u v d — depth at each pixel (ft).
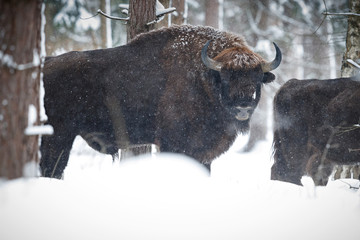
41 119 50.11
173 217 44.04
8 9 44.93
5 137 45.32
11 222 37.50
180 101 81.61
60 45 198.18
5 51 44.93
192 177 65.82
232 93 75.10
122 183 54.90
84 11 185.06
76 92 80.69
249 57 77.10
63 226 38.58
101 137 84.64
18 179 46.14
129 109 82.48
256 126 220.23
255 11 226.38
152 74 82.43
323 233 43.65
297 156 102.01
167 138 82.69
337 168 115.65
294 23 220.84
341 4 184.14
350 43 108.47
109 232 38.93
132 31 98.17
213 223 43.70
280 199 53.78
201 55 77.05
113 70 82.02
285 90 103.91
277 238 41.60
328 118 97.60
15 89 45.75
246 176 126.82
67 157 83.05
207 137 83.05
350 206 53.62
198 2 250.37
